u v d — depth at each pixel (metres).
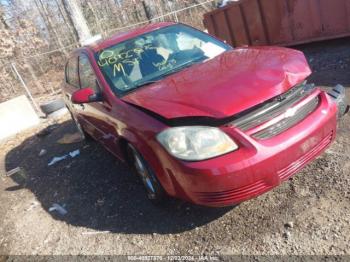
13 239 4.39
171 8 22.02
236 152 2.90
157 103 3.36
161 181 3.43
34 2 22.92
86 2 24.23
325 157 3.86
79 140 7.04
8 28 20.09
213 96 3.12
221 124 2.98
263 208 3.45
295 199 3.43
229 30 8.82
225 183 2.90
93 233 3.95
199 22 18.73
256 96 3.02
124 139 3.92
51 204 4.93
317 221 3.11
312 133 3.14
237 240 3.20
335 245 2.84
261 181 2.97
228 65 3.64
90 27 23.30
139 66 4.26
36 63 19.31
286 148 2.99
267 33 8.11
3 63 16.42
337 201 3.25
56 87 16.42
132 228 3.80
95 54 4.63
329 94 3.71
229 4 8.40
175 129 3.07
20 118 9.43
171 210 3.84
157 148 3.21
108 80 4.21
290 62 3.41
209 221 3.51
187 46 4.50
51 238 4.14
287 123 3.09
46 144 7.65
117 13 24.84
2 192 5.88
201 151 2.94
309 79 6.15
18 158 7.40
